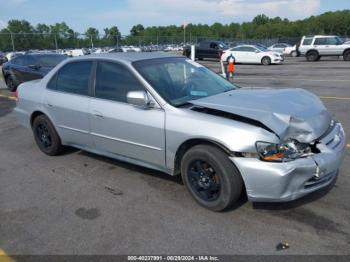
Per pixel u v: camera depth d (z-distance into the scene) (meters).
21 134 6.89
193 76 4.50
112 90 4.33
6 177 4.76
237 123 3.34
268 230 3.25
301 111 3.53
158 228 3.37
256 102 3.65
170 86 4.08
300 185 3.19
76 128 4.81
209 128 3.41
